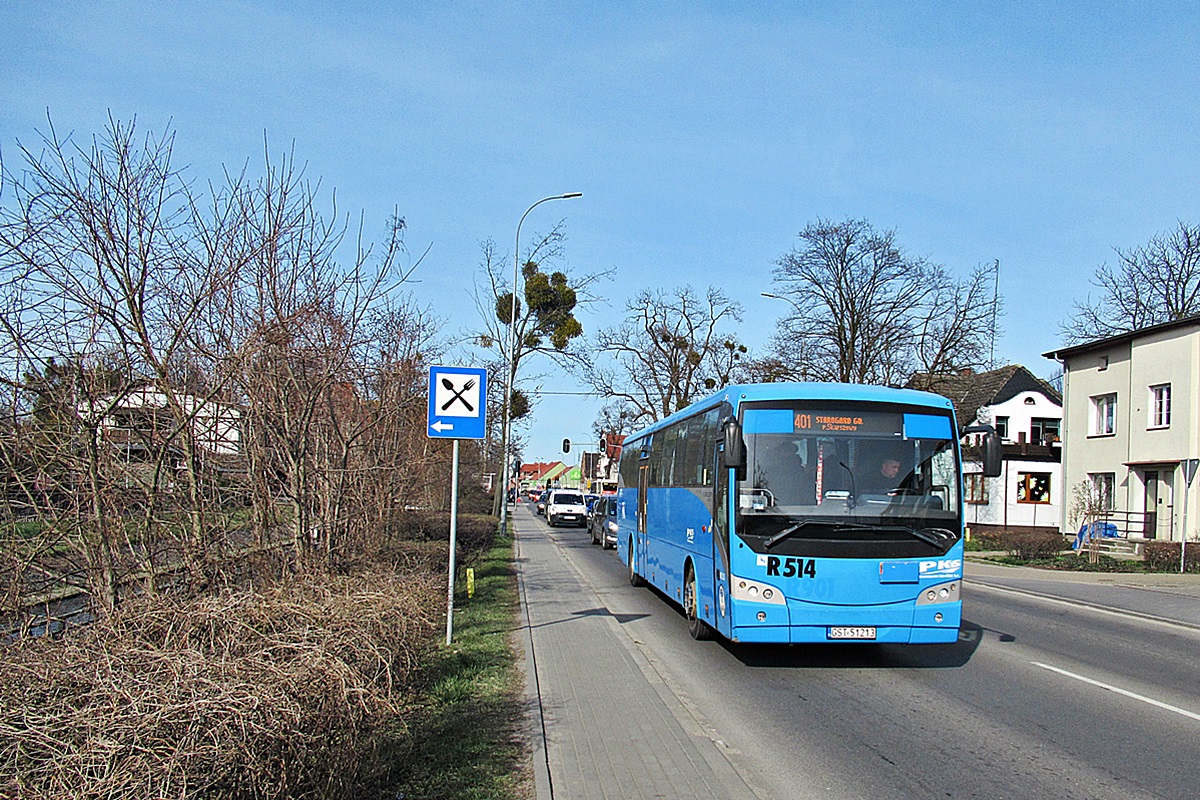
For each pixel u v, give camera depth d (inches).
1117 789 235.6
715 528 407.5
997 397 1926.7
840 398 386.9
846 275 1503.4
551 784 225.0
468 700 305.6
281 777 155.6
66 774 134.4
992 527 1756.9
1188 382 1135.6
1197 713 323.3
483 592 626.5
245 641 221.9
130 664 179.9
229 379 328.5
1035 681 378.3
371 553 465.4
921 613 370.0
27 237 257.3
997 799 227.1
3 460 239.5
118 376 276.8
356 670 212.5
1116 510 1251.8
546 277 1301.7
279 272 361.4
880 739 282.8
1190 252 1692.9
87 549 259.6
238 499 341.7
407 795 209.0
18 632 223.5
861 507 374.9
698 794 220.2
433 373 424.8
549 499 2010.3
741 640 370.0
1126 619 605.0
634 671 369.1
